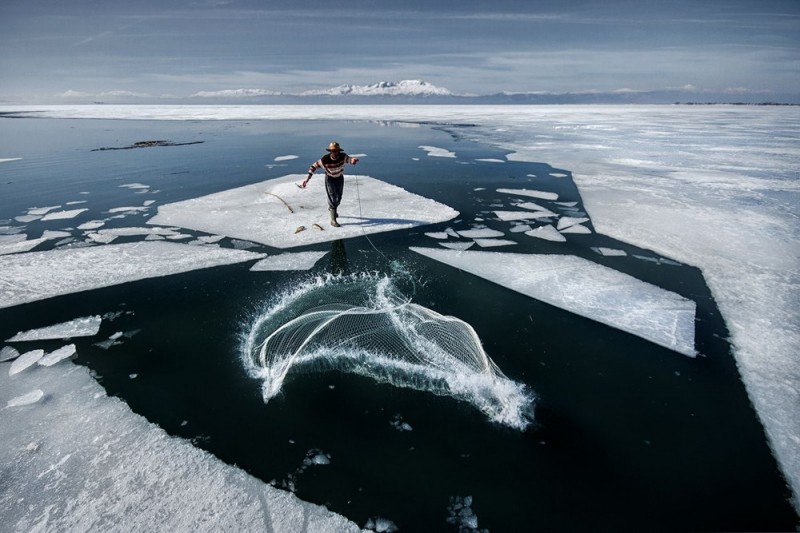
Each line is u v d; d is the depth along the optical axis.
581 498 1.73
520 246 4.80
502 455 1.94
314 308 3.30
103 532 1.58
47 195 7.48
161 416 2.20
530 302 3.45
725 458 1.93
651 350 2.78
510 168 10.05
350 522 1.63
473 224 5.64
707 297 3.52
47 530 1.59
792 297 3.49
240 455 1.95
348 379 2.47
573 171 9.57
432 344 2.78
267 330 3.03
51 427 2.12
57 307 3.37
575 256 4.47
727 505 1.70
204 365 2.63
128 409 2.25
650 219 5.77
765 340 2.87
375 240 5.02
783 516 1.65
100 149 14.06
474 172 9.54
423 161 11.21
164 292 3.65
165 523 1.62
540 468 1.87
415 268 4.17
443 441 2.02
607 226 5.48
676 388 2.41
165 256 4.47
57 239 5.08
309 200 6.92
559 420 2.17
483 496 1.74
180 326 3.09
